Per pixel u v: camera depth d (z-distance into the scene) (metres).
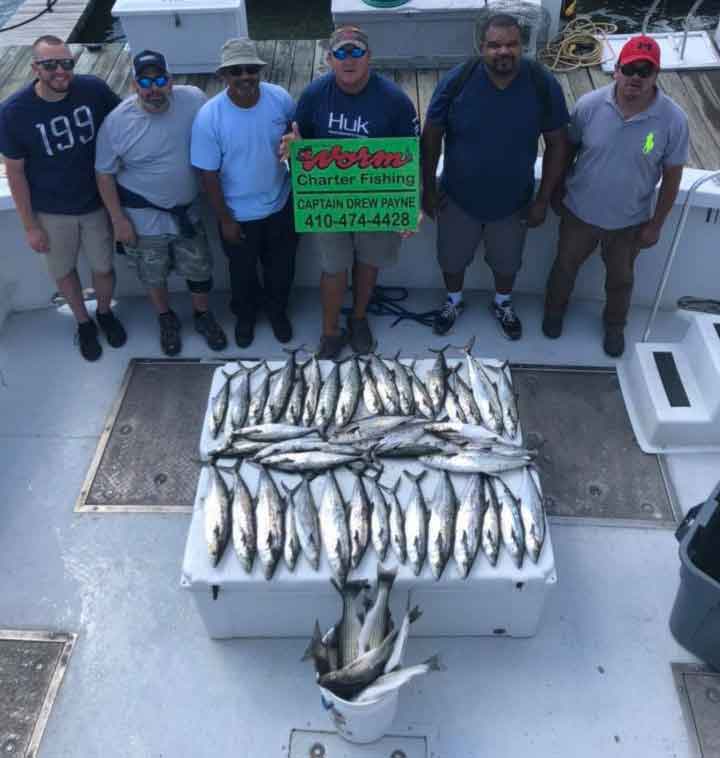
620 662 2.99
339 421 3.35
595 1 9.37
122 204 3.68
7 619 3.17
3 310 4.53
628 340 4.32
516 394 3.50
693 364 3.80
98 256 3.93
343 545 2.80
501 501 2.94
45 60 3.10
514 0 5.32
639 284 4.42
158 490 3.63
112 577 3.31
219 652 3.06
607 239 3.73
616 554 3.35
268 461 3.06
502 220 3.76
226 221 3.67
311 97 3.29
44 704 2.92
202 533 2.88
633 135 3.31
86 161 3.54
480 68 3.21
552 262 4.46
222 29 5.60
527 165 3.48
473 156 3.44
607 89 3.35
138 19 5.56
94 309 4.62
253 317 4.32
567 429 3.86
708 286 4.34
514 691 2.92
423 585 2.75
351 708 2.39
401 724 2.83
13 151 3.37
